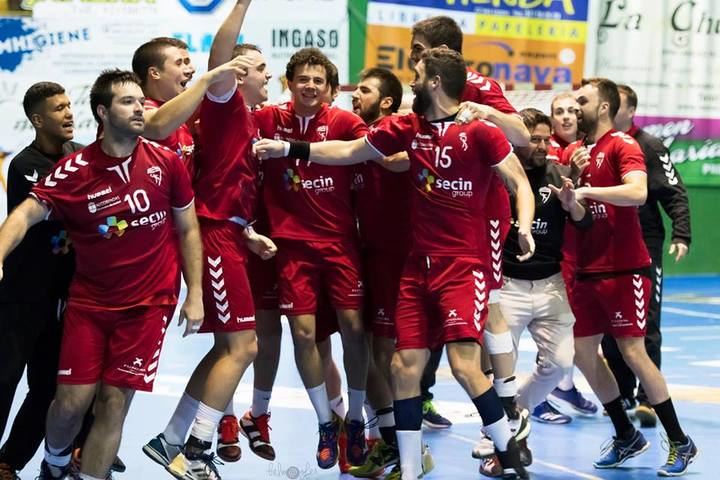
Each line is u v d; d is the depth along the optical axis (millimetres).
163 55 10453
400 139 10180
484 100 10820
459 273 10023
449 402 15492
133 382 9289
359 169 11508
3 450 10406
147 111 9938
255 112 11445
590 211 11719
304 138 11227
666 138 30391
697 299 27469
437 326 10312
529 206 10141
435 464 12039
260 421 11797
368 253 11594
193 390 10414
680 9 30000
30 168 10102
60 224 9977
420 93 10008
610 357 14461
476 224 10109
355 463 11578
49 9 25375
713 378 17453
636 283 11766
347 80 26938
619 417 12023
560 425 14273
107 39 25672
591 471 11820
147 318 9297
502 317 11203
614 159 11711
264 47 26312
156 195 9195
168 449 10281
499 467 11383
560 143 13703
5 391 9898
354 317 11312
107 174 9031
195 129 10844
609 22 29375
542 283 11680
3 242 8812
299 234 11172
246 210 10484
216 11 25906
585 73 29297
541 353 11859
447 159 9898
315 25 26516
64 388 9266
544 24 28750
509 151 9945
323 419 11352
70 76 25625
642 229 14227
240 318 10336
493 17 28250
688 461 11703
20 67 25328
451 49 10781
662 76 30094
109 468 9445
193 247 9633
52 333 10234
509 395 11227
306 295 11195
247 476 11445
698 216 31438
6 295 9914
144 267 9289
